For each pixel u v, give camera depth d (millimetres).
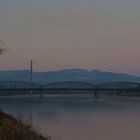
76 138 54688
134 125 76750
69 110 125562
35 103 173125
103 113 112688
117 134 61375
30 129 19562
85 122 82375
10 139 18359
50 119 85688
